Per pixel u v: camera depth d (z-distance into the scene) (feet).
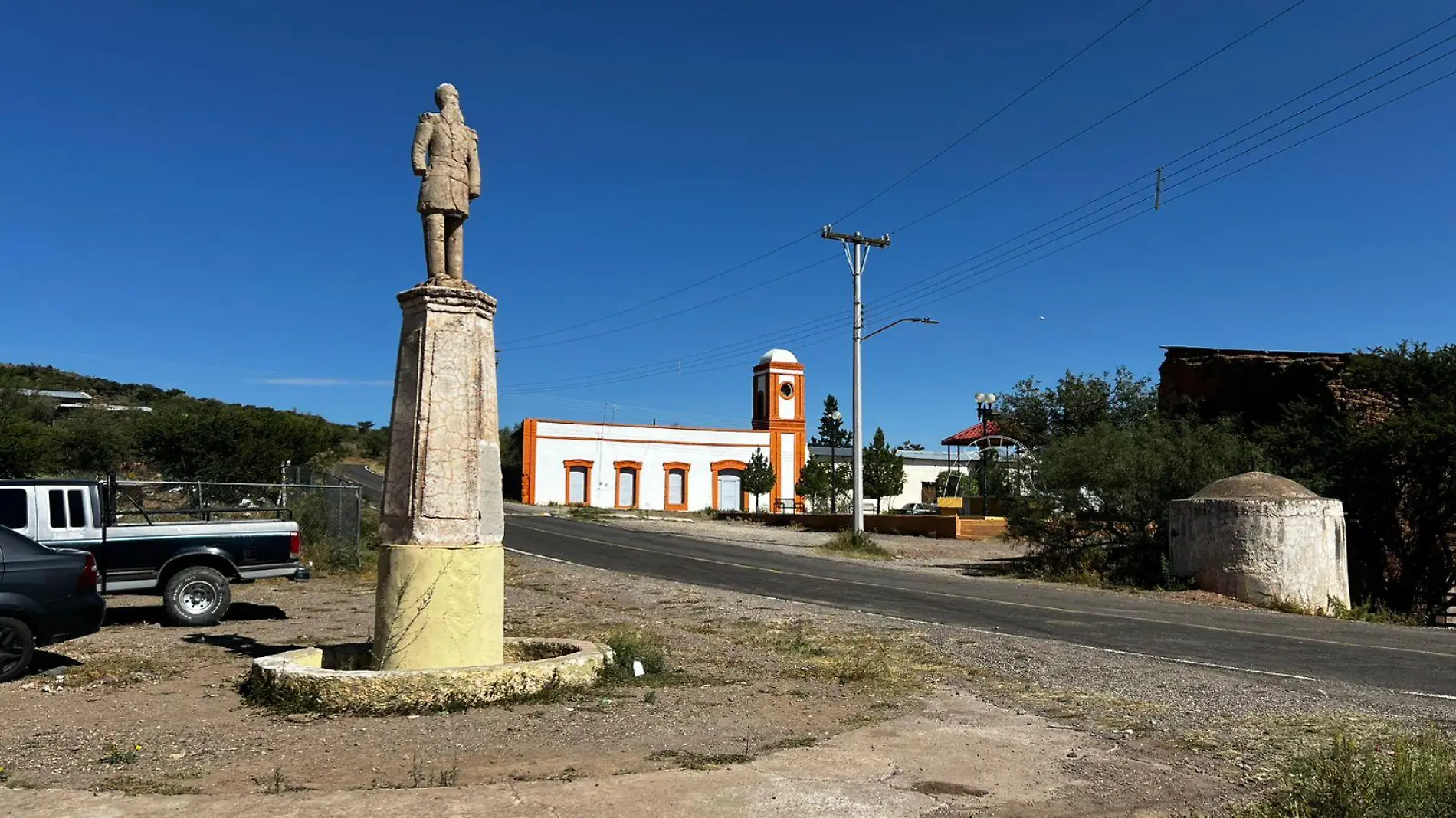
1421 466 69.26
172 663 31.19
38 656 32.42
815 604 50.72
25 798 16.31
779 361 211.41
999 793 17.93
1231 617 48.96
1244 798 17.71
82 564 29.60
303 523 70.85
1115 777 18.99
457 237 27.09
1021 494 80.64
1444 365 74.28
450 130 27.07
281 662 25.40
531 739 20.75
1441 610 68.33
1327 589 57.52
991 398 148.36
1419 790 16.19
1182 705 26.11
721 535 116.26
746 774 18.54
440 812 15.80
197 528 42.60
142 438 110.11
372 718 22.49
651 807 16.39
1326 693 27.91
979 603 52.60
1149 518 72.02
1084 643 38.50
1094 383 150.41
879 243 101.76
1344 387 80.38
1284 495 58.59
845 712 24.67
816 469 188.44
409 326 26.61
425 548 25.29
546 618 43.75
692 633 38.93
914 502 225.97
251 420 114.93
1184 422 80.53
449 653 25.25
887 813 16.58
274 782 17.35
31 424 100.73
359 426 314.76
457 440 26.00
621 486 197.77
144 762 18.79
